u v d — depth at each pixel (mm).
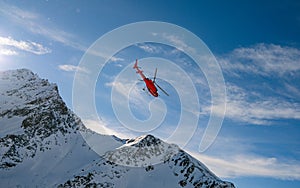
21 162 186875
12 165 183000
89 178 178750
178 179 184500
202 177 185125
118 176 182625
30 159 190375
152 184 178625
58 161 194000
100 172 183750
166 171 189250
